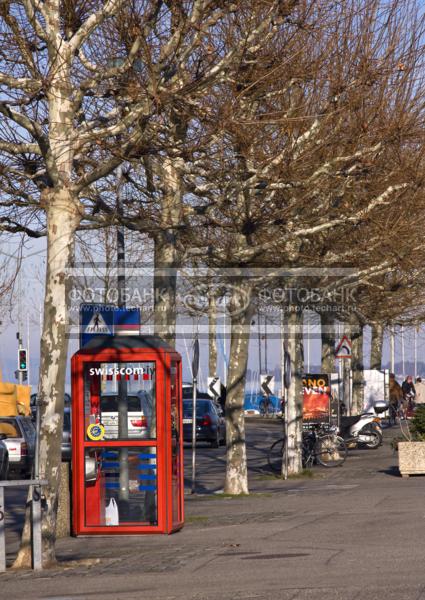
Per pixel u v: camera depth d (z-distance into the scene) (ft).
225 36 107.65
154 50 98.53
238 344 158.20
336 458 216.54
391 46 127.03
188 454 261.24
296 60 116.06
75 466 113.29
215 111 108.06
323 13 118.01
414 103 134.82
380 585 70.54
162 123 108.78
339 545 94.48
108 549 102.37
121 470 112.98
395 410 346.13
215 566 84.79
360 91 126.00
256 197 135.64
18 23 96.58
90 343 114.32
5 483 87.71
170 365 113.09
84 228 123.95
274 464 203.21
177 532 113.80
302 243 163.22
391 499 138.31
